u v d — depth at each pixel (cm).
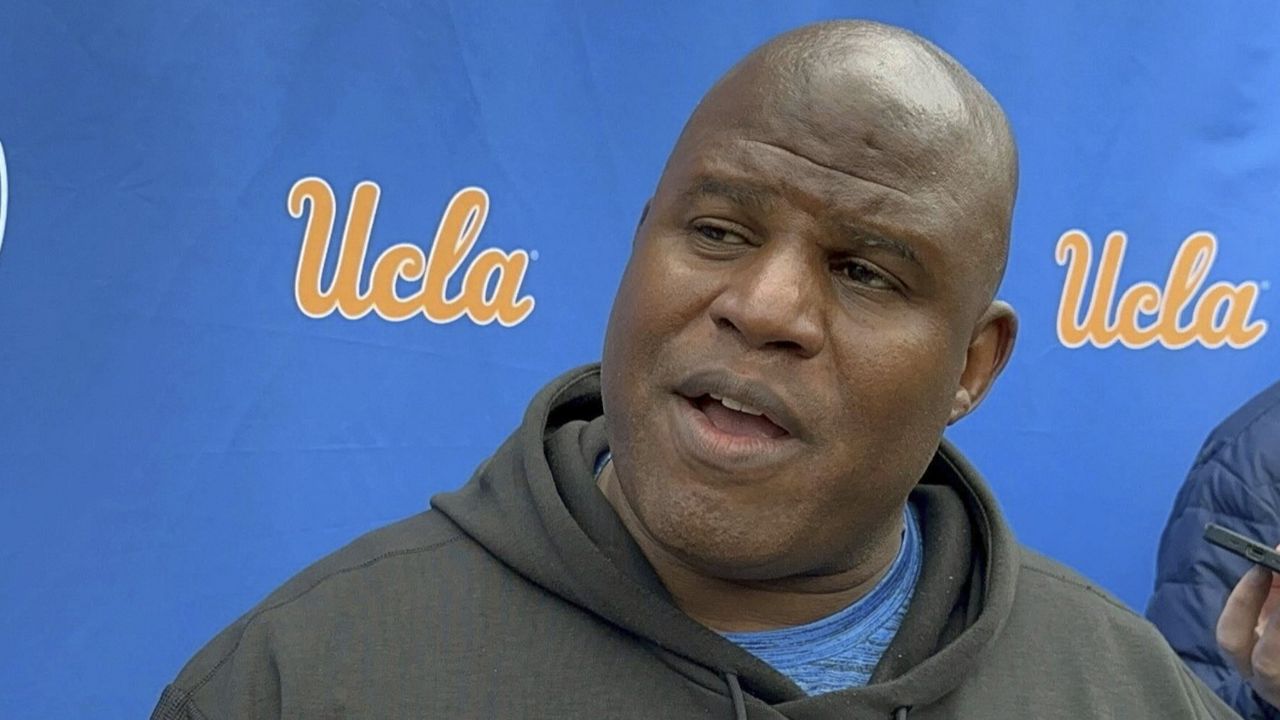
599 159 170
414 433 165
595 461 105
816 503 89
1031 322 190
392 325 163
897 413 90
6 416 146
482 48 163
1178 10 190
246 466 157
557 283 170
